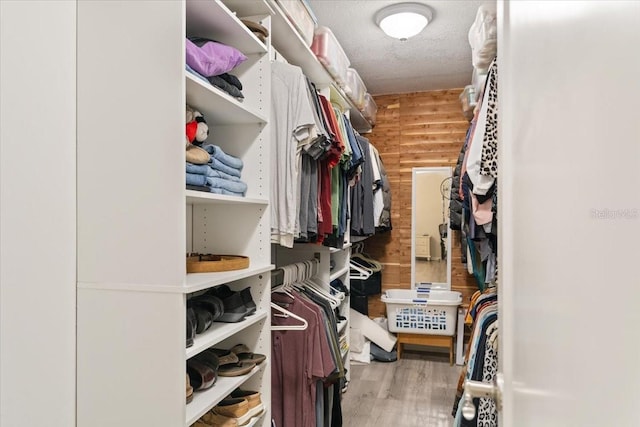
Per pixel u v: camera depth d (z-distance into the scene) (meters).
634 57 0.30
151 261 1.18
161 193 1.18
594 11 0.36
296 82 1.81
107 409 1.22
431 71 3.66
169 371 1.16
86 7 1.25
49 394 1.19
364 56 3.31
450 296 3.98
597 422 0.35
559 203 0.45
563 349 0.43
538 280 0.53
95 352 1.23
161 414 1.17
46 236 1.18
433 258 4.26
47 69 1.18
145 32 1.20
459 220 2.64
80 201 1.25
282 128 1.80
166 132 1.18
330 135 2.04
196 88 1.29
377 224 3.74
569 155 0.42
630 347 0.30
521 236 0.63
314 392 1.94
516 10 0.67
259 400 1.67
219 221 1.79
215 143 1.80
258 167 1.75
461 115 4.18
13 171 1.10
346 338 3.26
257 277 1.74
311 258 2.83
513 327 0.69
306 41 2.20
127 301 1.20
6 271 1.09
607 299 0.34
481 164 1.57
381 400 2.96
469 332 3.87
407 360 3.83
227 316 1.52
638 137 0.29
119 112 1.21
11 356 1.10
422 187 4.29
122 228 1.21
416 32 2.64
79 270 1.25
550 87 0.48
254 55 1.76
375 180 3.59
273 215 1.80
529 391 0.56
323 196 2.20
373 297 4.40
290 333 1.96
